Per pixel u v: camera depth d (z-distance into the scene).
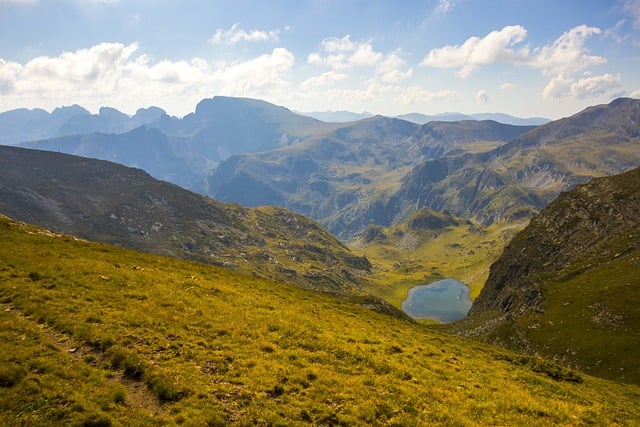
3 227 57.62
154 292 39.22
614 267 149.12
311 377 27.33
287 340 33.34
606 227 197.50
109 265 46.00
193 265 60.97
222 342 30.56
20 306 30.78
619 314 111.69
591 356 99.06
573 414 28.02
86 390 21.39
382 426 22.45
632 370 87.44
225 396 23.05
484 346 51.75
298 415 22.23
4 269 38.22
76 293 35.09
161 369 24.56
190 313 35.38
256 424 20.84
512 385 32.72
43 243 52.91
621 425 27.86
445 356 38.41
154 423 19.64
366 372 29.64
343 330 39.91
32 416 18.64
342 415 22.86
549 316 128.50
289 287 67.00
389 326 50.53
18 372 21.59
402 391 27.03
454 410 25.44
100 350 26.20
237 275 62.81
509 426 24.38
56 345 25.91
